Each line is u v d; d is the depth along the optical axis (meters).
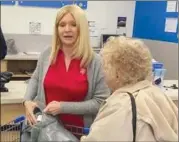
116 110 1.13
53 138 1.45
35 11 5.34
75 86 1.75
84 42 1.78
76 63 1.80
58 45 1.86
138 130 1.08
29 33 5.37
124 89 1.19
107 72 1.24
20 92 2.53
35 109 1.76
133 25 5.93
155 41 5.15
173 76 4.57
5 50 2.62
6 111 2.44
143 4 5.54
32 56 4.99
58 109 1.68
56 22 1.83
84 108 1.71
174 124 1.16
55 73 1.81
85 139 1.16
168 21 4.77
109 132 1.10
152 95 1.19
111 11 5.76
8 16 5.21
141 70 1.20
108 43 1.29
